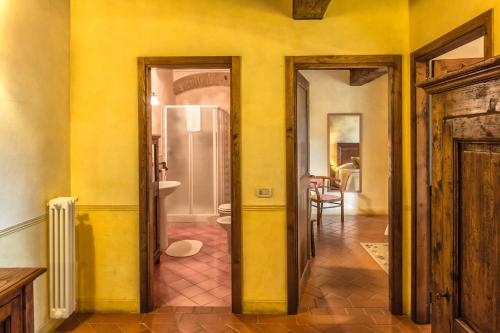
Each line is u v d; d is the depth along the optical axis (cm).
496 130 87
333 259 402
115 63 275
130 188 278
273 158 275
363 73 519
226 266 381
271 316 274
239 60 273
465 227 103
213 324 262
